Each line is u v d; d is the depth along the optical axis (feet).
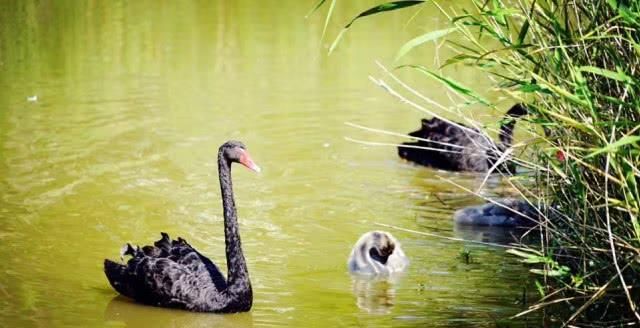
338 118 65.00
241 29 88.12
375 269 41.16
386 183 53.88
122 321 36.76
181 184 52.37
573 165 31.55
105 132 61.00
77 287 39.81
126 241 44.60
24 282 40.01
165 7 96.84
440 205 50.57
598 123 29.96
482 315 36.50
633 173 30.01
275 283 40.34
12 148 57.67
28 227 46.11
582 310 35.04
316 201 50.65
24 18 91.61
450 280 40.32
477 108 66.18
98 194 50.47
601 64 33.17
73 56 79.77
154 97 69.00
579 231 33.99
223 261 42.52
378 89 71.36
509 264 41.91
